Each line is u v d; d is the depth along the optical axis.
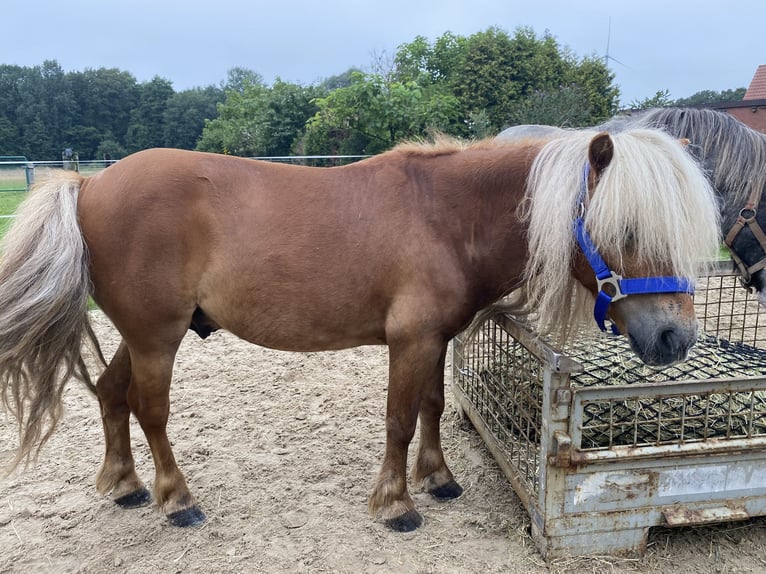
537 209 1.86
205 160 2.11
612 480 1.93
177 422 3.18
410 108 11.93
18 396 2.05
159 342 2.12
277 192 2.09
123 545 2.17
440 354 2.34
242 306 2.10
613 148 1.69
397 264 2.02
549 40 18.38
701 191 1.70
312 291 2.05
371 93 11.62
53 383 2.08
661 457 1.91
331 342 2.19
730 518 1.98
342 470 2.71
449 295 2.05
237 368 4.01
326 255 2.03
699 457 1.94
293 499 2.47
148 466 2.76
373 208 2.06
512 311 2.38
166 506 2.29
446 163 2.13
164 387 2.18
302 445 2.95
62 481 2.61
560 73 17.80
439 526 2.28
